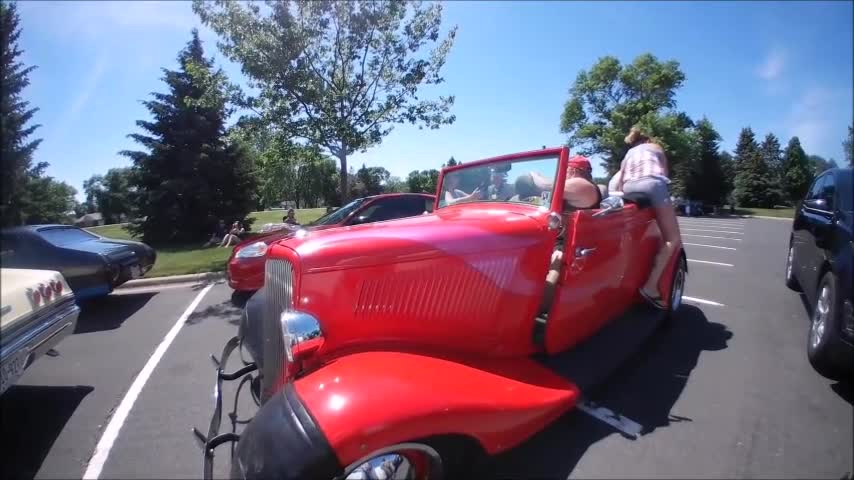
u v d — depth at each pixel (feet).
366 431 6.01
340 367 7.20
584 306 10.33
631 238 12.06
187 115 56.03
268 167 34.88
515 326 9.21
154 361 14.30
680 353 12.34
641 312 13.03
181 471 8.59
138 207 55.52
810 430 8.45
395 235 8.45
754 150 134.82
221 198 57.98
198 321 18.70
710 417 9.09
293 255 7.97
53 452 9.36
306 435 6.02
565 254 9.33
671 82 121.70
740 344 12.86
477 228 8.93
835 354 9.75
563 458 8.09
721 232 53.78
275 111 28.99
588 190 11.07
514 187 11.26
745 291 19.34
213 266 30.71
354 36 29.25
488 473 7.77
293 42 27.73
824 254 11.35
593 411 9.51
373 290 8.15
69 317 12.00
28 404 11.50
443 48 31.09
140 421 10.50
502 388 7.64
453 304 8.63
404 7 30.25
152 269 29.96
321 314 7.90
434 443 6.64
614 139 118.52
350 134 29.50
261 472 6.06
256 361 9.46
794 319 15.08
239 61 28.81
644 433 8.70
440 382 7.09
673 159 114.73
